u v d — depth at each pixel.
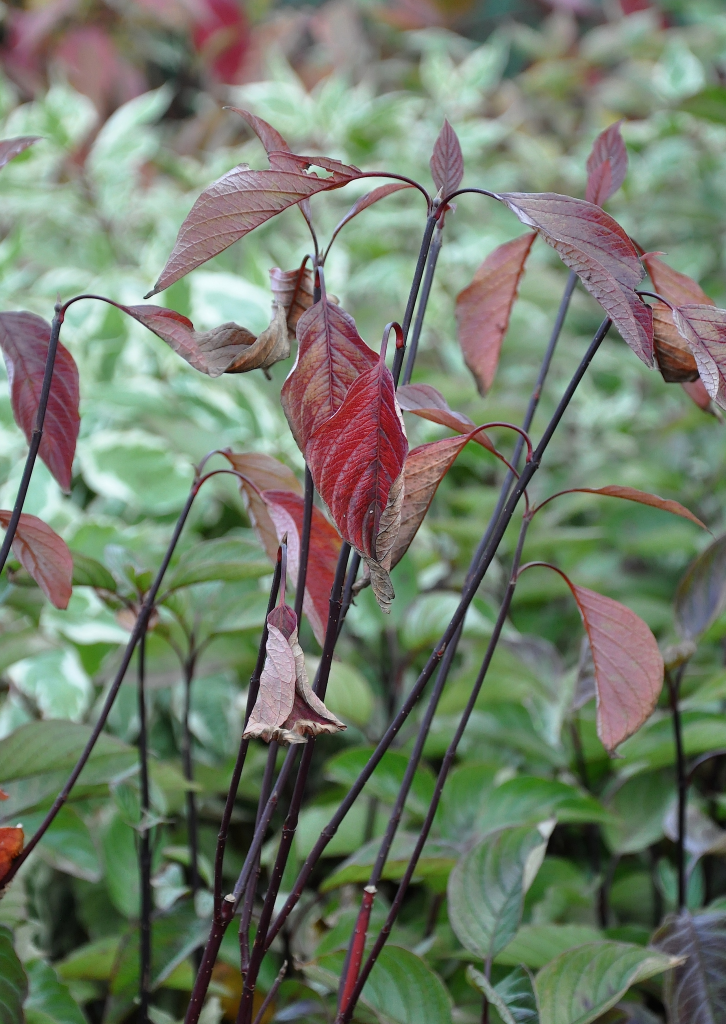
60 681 1.22
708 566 1.07
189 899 1.04
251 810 1.27
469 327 0.99
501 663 1.17
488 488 1.58
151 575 1.01
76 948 1.21
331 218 2.09
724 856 1.10
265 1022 1.06
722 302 1.94
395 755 1.09
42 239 1.96
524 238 0.96
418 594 1.38
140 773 1.05
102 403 1.45
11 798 1.01
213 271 1.81
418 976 0.98
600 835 1.24
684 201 2.06
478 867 1.01
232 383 1.51
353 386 0.85
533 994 0.96
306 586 0.93
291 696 0.85
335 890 1.18
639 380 1.98
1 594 1.01
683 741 1.10
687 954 1.01
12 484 1.33
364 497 0.86
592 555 1.67
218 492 1.34
